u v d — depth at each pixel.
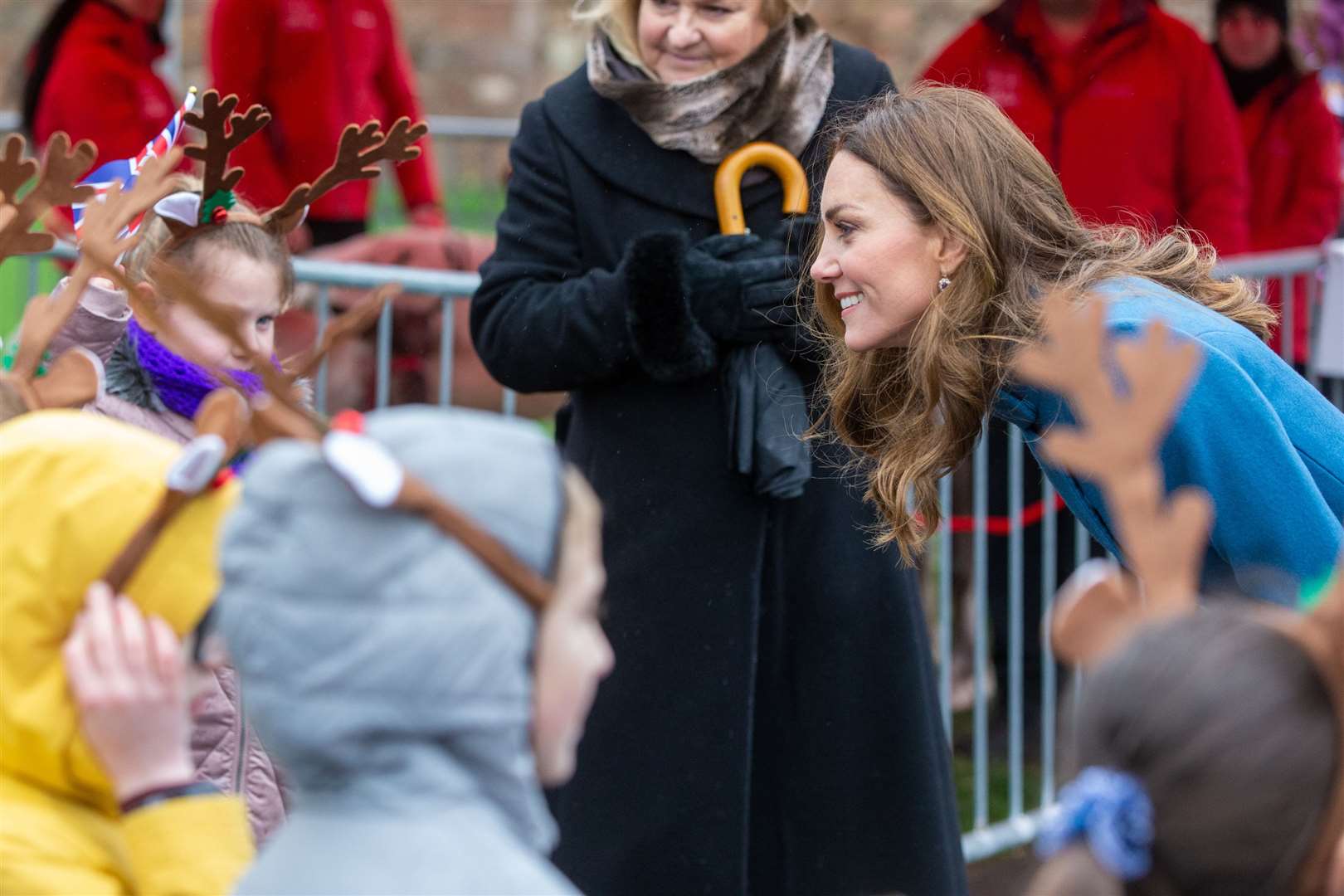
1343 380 17.70
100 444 6.34
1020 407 9.65
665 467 11.94
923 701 12.13
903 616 12.14
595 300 11.71
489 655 5.33
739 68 12.04
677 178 12.12
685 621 11.85
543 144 12.47
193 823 6.05
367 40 20.84
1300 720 4.93
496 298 12.28
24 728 6.13
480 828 5.44
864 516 12.10
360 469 5.27
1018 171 9.77
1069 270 9.70
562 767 5.74
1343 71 26.22
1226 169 18.41
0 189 8.12
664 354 11.58
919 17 33.56
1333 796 4.96
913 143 9.73
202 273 9.95
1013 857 16.42
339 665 5.29
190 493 6.12
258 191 20.16
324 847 5.43
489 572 5.40
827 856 11.95
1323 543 8.65
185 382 9.91
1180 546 5.58
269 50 19.97
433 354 18.52
